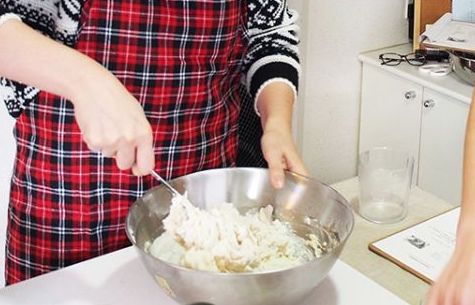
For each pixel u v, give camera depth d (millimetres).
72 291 1015
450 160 2156
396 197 1299
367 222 1262
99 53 1107
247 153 1505
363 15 2270
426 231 1220
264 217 1067
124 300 997
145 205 1026
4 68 951
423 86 2150
